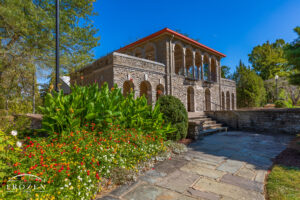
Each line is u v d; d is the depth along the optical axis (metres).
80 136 4.17
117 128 4.93
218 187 3.27
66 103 4.92
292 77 8.40
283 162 4.66
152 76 12.30
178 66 20.16
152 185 3.33
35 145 3.71
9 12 7.74
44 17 10.00
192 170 4.12
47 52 10.20
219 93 18.78
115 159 3.81
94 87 5.57
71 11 12.21
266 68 34.34
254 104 21.56
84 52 12.92
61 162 3.06
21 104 7.04
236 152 5.73
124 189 3.17
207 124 11.26
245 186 3.33
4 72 7.34
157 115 6.15
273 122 10.16
